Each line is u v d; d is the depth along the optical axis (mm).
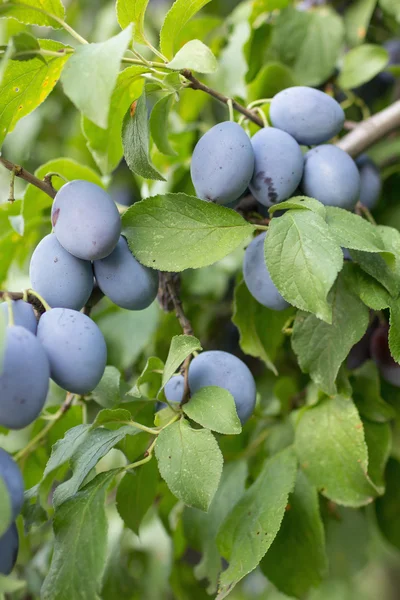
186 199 553
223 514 658
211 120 857
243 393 553
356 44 785
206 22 800
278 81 725
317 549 629
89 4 1002
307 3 804
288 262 524
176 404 549
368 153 756
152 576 773
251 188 574
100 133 624
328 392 570
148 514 787
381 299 562
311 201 543
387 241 575
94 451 540
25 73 539
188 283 760
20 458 633
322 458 617
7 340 470
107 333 731
